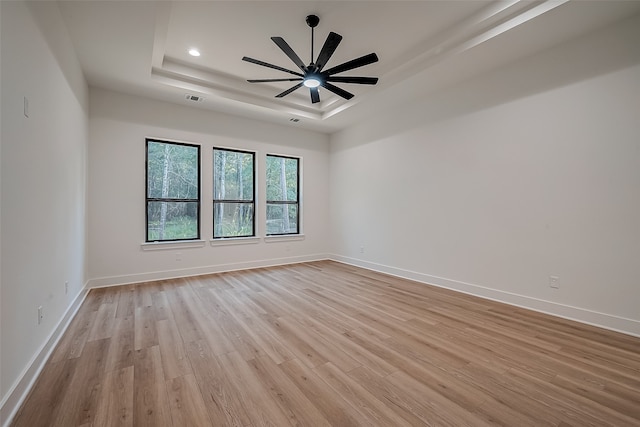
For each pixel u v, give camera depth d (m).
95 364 2.03
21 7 1.70
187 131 4.68
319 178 6.29
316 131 6.20
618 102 2.59
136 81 3.80
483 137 3.61
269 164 5.73
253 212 5.50
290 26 3.01
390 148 4.94
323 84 3.21
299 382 1.84
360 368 2.01
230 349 2.27
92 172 3.93
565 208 2.92
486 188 3.58
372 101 4.53
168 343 2.36
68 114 2.74
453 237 3.96
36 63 1.93
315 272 5.07
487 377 1.91
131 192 4.23
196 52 3.54
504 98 3.39
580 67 2.81
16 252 1.62
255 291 3.88
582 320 2.80
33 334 1.86
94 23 2.61
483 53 3.11
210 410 1.57
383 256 5.08
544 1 2.47
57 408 1.58
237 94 4.49
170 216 4.65
